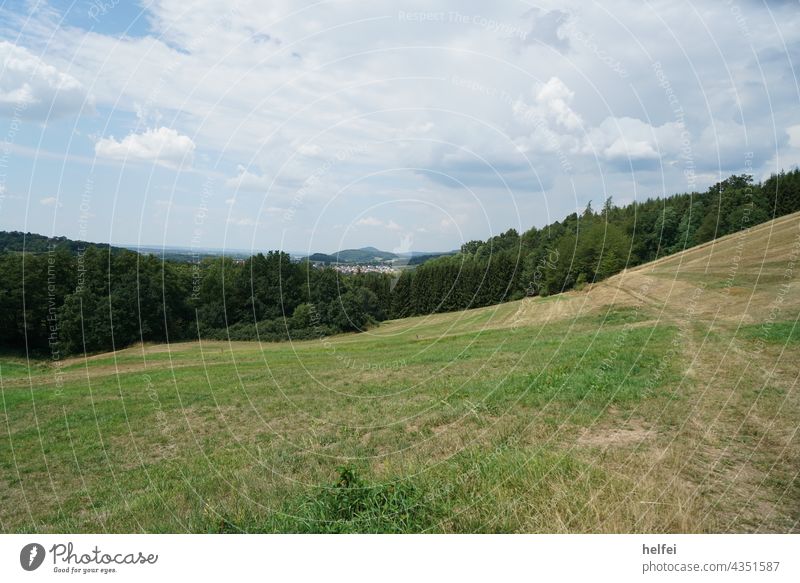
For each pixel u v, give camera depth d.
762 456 7.54
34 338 39.25
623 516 5.86
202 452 12.46
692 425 9.16
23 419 18.62
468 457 8.36
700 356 13.98
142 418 16.94
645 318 24.55
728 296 23.72
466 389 14.85
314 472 9.20
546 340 23.48
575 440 9.01
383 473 7.93
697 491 6.56
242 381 22.45
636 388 11.80
